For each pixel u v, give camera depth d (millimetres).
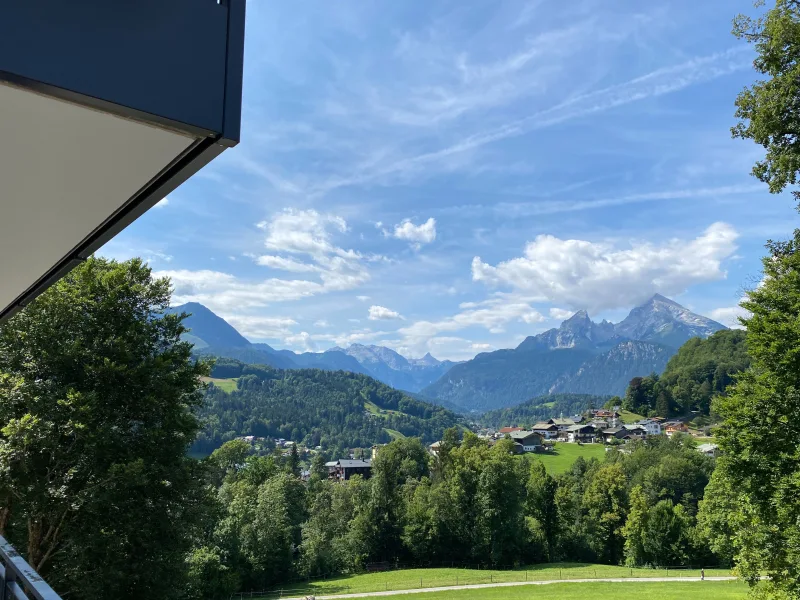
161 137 2467
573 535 66125
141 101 2236
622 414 185750
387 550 63281
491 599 37625
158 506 15789
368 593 43719
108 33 2221
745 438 12375
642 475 79938
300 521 66750
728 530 27438
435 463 77188
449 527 61719
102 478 14531
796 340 11742
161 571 15703
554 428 192375
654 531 57562
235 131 2498
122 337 16375
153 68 2301
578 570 55219
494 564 60406
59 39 2105
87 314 16750
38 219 3494
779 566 12984
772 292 12828
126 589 15492
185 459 17219
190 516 16375
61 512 14789
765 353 12445
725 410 13078
